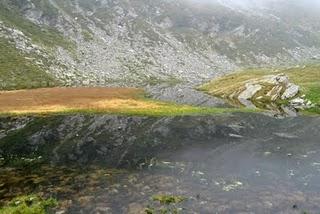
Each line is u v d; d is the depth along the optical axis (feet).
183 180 107.04
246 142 155.33
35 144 151.12
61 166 122.11
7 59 505.25
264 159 130.41
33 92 323.37
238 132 173.47
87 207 88.12
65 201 91.61
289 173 114.52
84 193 96.84
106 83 526.98
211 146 148.56
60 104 248.32
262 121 199.41
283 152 139.95
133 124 188.65
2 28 605.73
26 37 628.28
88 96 294.66
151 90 389.19
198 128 179.73
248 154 136.87
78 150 142.00
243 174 113.19
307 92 294.46
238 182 105.50
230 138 162.30
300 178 109.91
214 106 264.31
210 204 89.66
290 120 204.44
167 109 228.84
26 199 91.56
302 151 141.59
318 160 129.49
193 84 530.68
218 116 210.79
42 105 243.60
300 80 378.94
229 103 284.82
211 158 131.64
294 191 98.89
